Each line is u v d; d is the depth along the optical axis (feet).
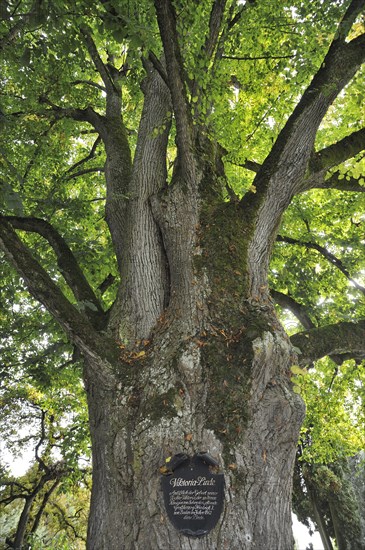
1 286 31.83
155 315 17.49
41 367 34.96
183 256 17.48
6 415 58.13
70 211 32.30
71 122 28.30
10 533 68.13
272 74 29.12
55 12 16.87
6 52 20.02
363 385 34.60
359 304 31.76
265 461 13.44
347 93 24.12
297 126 18.28
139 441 13.79
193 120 19.66
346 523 52.29
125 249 19.65
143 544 12.76
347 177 18.93
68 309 15.88
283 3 24.43
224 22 23.49
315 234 35.88
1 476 59.36
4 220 16.92
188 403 14.01
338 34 18.31
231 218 17.75
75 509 68.74
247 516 12.69
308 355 18.30
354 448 39.70
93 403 16.39
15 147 32.53
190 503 12.84
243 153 28.68
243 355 14.39
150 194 20.26
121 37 16.78
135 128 36.60
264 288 17.21
